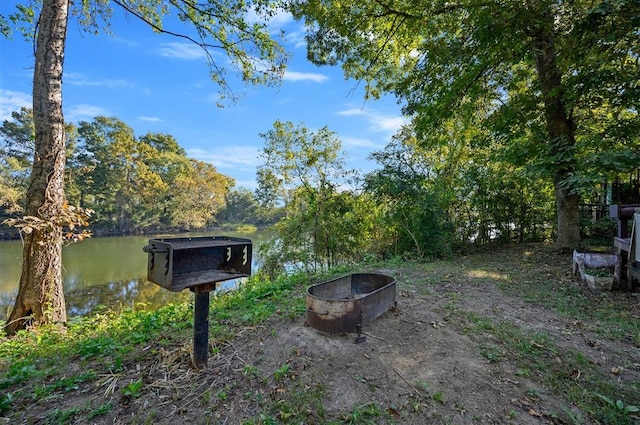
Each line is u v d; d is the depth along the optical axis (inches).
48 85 193.8
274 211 393.7
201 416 75.2
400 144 369.1
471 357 104.1
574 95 233.5
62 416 74.7
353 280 158.4
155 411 76.6
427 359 101.7
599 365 103.3
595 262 205.3
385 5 291.3
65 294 406.0
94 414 75.7
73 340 142.3
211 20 327.9
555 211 371.2
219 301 194.9
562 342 118.6
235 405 79.0
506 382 91.8
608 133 247.3
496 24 223.8
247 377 90.3
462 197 364.2
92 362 104.9
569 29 229.0
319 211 333.4
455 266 256.2
